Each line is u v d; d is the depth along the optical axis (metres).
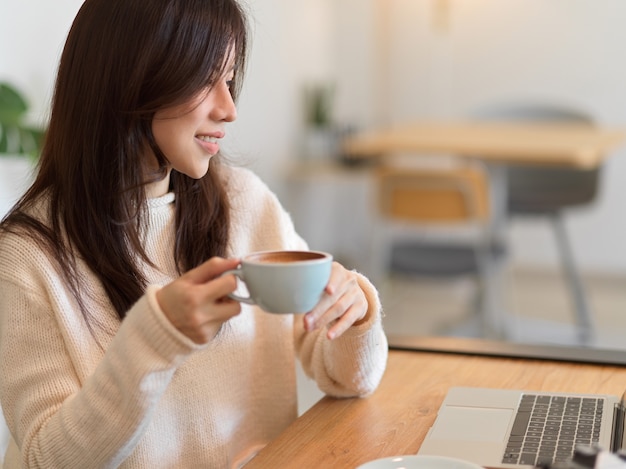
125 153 1.10
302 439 1.10
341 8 5.20
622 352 1.38
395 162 5.04
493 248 3.63
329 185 5.23
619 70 4.71
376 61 5.18
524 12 4.85
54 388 1.06
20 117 2.31
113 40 1.07
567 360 1.35
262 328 1.35
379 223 3.79
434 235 5.11
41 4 2.63
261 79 4.30
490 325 3.67
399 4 5.09
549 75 4.85
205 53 1.06
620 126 4.71
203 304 0.88
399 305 4.51
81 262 1.13
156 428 1.18
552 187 4.19
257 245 1.38
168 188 1.25
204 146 1.11
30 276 1.09
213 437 1.24
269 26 4.37
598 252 4.89
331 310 1.02
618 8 4.67
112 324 1.13
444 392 1.24
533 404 1.16
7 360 1.09
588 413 1.12
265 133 4.37
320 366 1.26
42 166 1.16
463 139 3.86
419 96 5.13
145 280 1.17
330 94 5.00
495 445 1.04
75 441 0.97
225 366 1.27
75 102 1.10
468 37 4.98
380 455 1.05
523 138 3.86
